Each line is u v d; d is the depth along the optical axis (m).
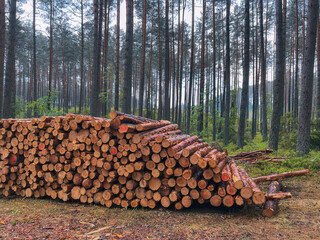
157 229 3.97
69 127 5.31
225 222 4.21
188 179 4.57
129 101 13.76
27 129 5.58
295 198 5.47
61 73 48.88
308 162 8.46
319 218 4.24
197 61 38.81
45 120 5.46
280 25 11.98
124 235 3.75
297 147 10.28
